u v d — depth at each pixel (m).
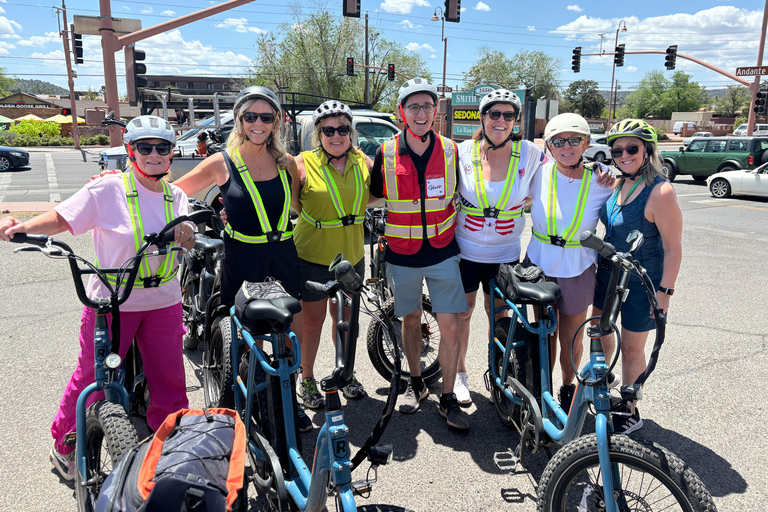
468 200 3.37
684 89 91.62
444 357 3.40
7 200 12.49
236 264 3.13
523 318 2.94
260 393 2.50
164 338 2.77
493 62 59.41
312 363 3.67
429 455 3.17
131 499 1.75
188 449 1.90
